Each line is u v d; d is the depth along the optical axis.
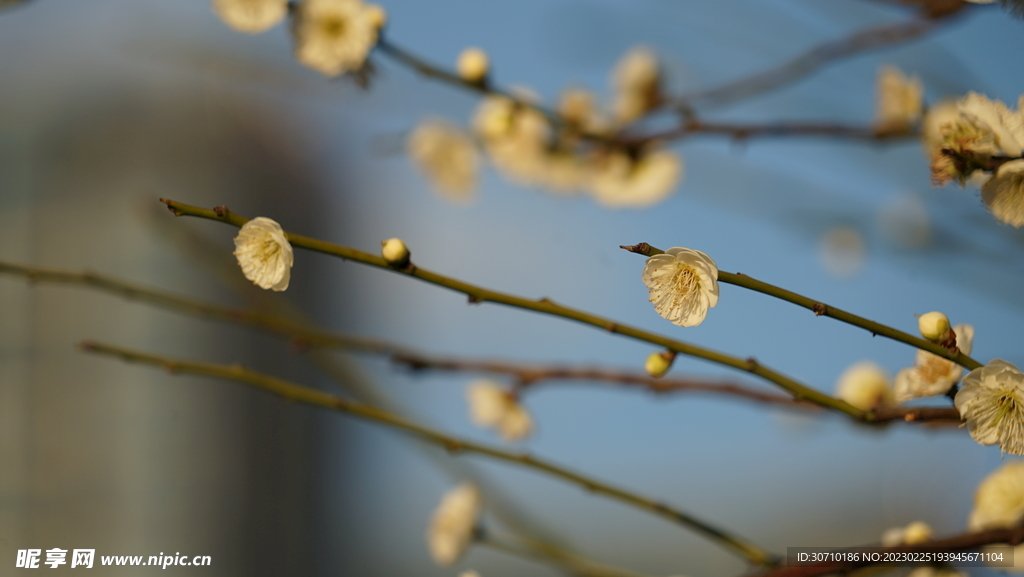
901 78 1.25
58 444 2.85
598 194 1.71
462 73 1.36
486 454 1.20
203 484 2.97
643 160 1.68
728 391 1.27
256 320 1.31
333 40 1.27
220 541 2.93
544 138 1.71
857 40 1.25
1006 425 1.06
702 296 1.05
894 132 1.25
